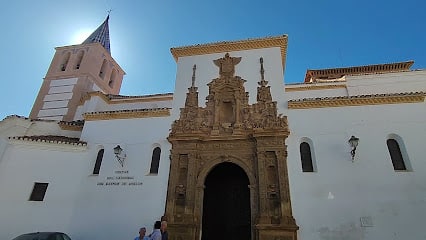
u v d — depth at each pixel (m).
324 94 25.22
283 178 15.30
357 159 15.38
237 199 18.48
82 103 31.62
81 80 34.97
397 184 14.45
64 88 34.78
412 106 16.34
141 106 28.30
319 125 16.69
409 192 14.20
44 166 18.50
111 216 16.62
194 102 18.91
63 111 32.72
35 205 17.45
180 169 16.92
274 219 14.59
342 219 14.07
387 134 15.88
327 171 15.31
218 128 17.56
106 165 18.30
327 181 15.05
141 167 17.72
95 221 16.69
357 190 14.61
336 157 15.62
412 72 24.44
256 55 20.00
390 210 13.93
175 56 21.41
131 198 16.89
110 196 17.25
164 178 16.95
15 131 23.91
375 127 16.11
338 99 17.08
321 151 15.96
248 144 16.86
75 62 37.53
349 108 16.91
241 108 18.02
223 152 16.91
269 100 17.94
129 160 18.12
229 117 18.30
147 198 16.62
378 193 14.39
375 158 15.27
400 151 15.61
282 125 16.81
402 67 29.69
